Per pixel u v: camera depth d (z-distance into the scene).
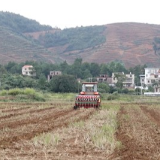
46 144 21.53
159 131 28.02
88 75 170.38
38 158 18.39
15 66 187.88
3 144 21.86
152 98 105.12
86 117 38.56
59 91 117.69
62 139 23.52
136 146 21.25
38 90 115.50
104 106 57.06
